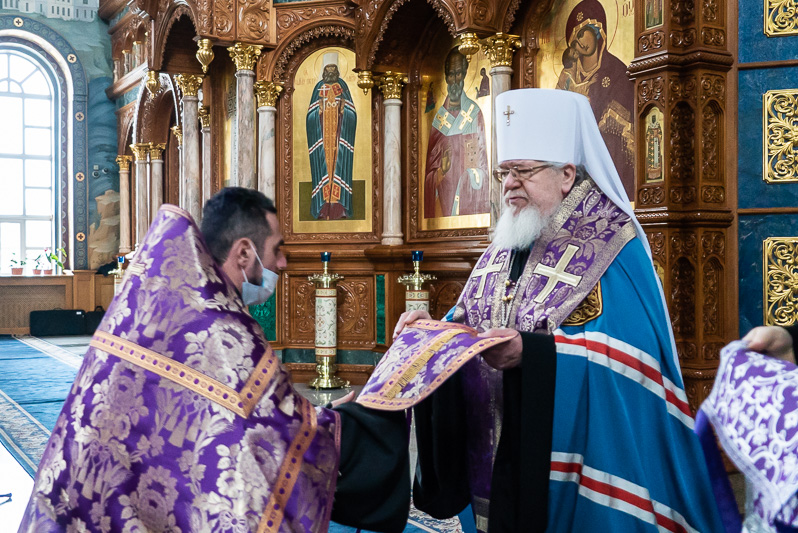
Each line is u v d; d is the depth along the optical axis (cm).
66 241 1588
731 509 165
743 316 473
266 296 188
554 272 224
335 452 168
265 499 152
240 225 180
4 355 1150
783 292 466
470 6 616
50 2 1541
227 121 950
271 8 827
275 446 157
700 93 463
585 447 204
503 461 211
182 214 169
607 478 200
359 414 185
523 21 629
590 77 569
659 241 470
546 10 613
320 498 163
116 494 150
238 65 816
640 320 211
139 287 161
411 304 706
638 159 488
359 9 761
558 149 230
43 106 1611
